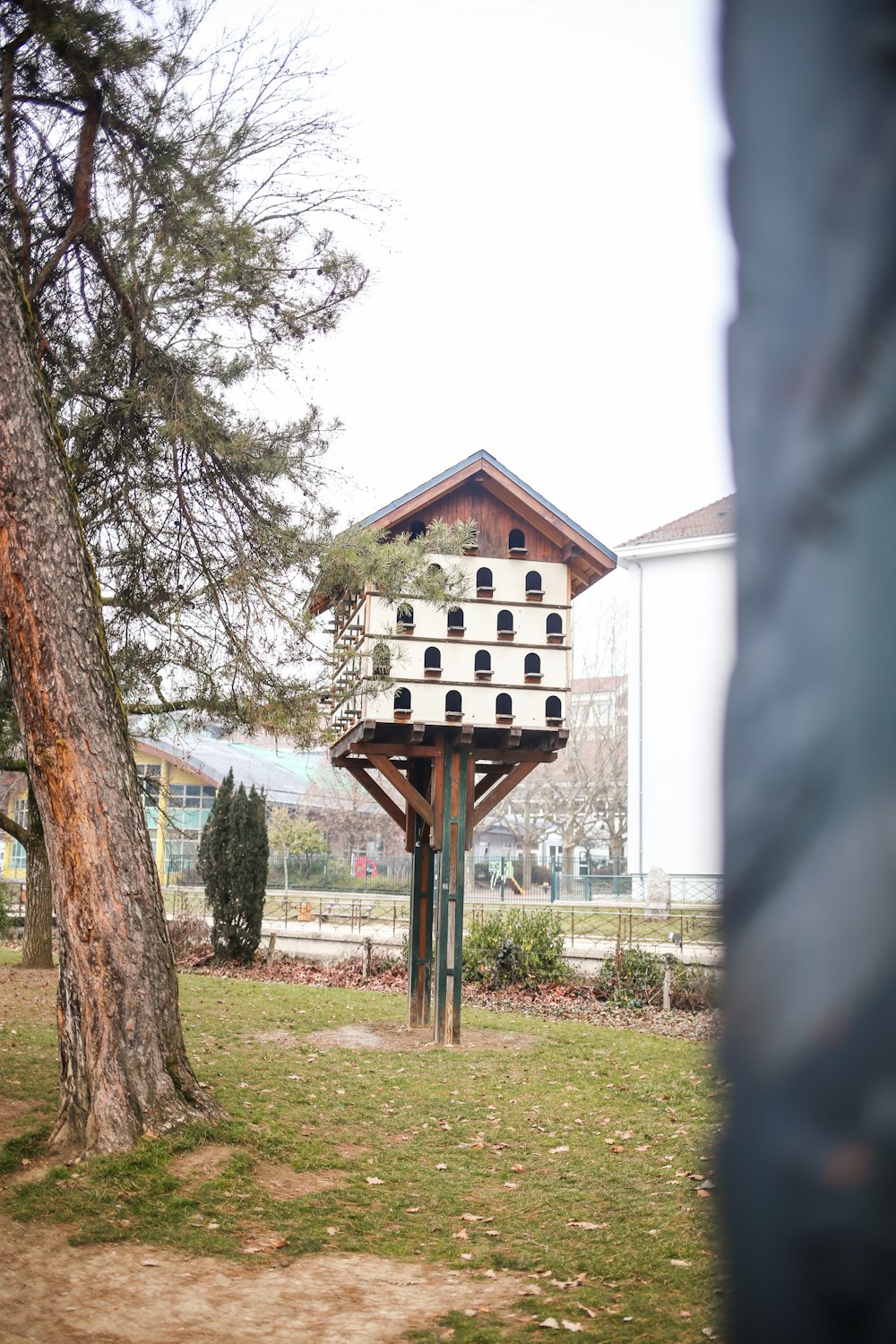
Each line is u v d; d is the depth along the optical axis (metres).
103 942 7.04
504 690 12.36
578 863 44.91
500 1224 6.29
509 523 12.71
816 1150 0.33
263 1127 7.70
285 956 21.45
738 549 0.39
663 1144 8.05
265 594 10.60
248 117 9.96
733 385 0.40
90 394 10.57
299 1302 4.95
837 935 0.33
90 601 7.37
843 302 0.37
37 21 8.17
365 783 14.20
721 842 0.37
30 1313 4.67
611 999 16.34
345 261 10.27
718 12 0.41
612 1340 4.49
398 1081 10.24
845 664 0.35
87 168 9.19
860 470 0.36
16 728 14.25
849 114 0.38
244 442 10.20
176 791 44.47
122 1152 6.65
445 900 12.47
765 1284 0.33
